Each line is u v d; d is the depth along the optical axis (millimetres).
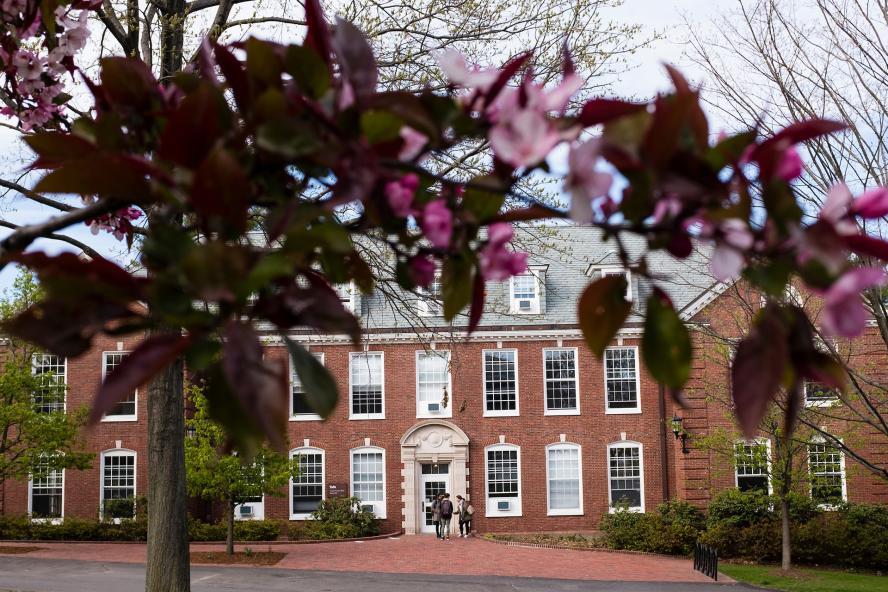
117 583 18828
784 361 1062
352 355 31750
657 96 1119
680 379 1230
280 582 19391
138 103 1499
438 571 21562
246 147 1465
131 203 1498
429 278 1501
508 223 1437
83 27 2666
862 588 19609
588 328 1261
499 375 31750
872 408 10695
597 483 30953
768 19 10297
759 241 1093
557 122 1204
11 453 29750
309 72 1323
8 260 1141
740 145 1129
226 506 30578
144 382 1077
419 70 10898
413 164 1338
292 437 31422
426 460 31156
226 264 1102
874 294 9398
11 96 2707
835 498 25562
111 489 30719
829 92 9742
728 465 28859
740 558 25047
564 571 21750
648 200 1106
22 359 25766
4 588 17797
